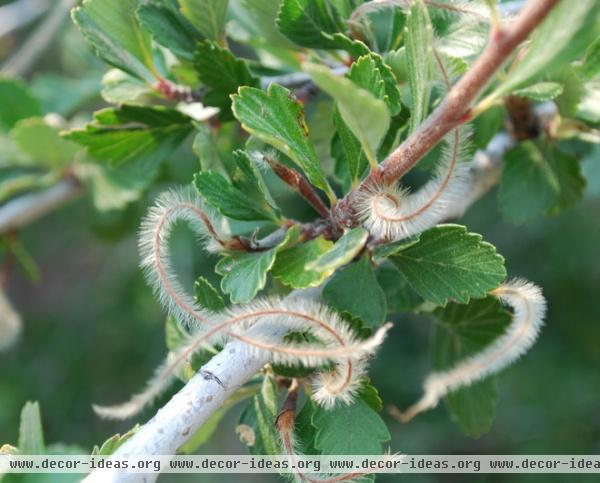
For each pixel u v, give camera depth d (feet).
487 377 1.18
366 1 1.07
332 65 1.14
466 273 0.96
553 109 1.18
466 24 1.02
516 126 1.18
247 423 1.02
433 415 2.66
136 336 2.71
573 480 2.63
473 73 0.87
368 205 0.93
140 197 1.50
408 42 0.93
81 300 2.87
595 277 2.62
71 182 1.50
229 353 0.93
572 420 2.63
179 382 1.17
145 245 0.96
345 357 0.92
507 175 1.18
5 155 1.52
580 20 0.83
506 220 1.17
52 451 1.04
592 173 1.48
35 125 1.43
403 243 0.96
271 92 0.96
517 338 1.00
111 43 1.10
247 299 0.93
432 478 2.78
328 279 1.00
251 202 0.98
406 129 1.04
